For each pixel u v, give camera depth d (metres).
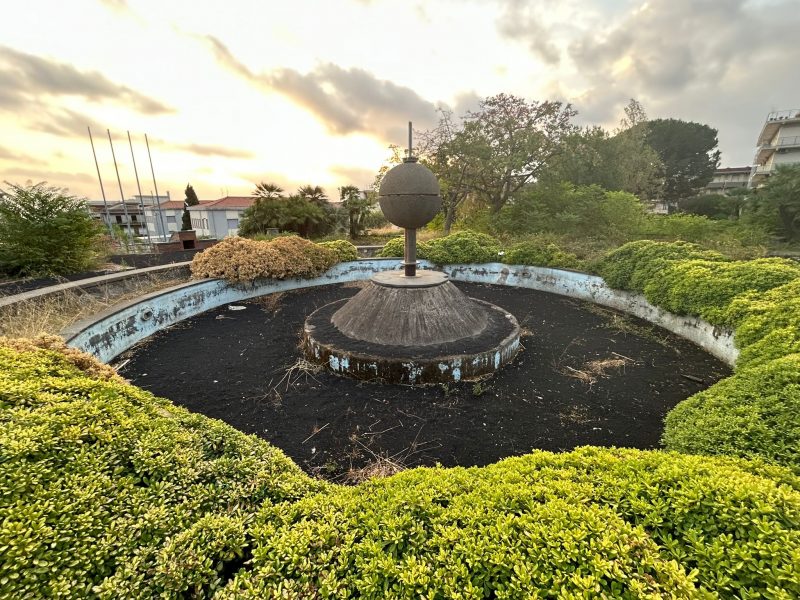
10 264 8.09
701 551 1.40
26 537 1.32
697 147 34.03
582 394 4.69
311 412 4.28
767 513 1.50
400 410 4.32
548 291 10.22
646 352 6.03
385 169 17.77
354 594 1.40
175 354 5.87
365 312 5.77
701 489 1.64
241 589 1.38
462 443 3.76
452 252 11.51
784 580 1.25
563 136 15.05
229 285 8.82
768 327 4.60
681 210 24.12
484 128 15.36
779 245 13.96
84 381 2.48
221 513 1.74
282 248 9.86
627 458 2.08
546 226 13.81
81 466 1.71
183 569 1.40
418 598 1.32
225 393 4.69
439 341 5.42
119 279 7.80
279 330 7.04
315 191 20.72
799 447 2.33
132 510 1.62
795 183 14.60
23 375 2.44
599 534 1.48
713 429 2.73
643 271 7.71
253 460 2.18
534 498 1.77
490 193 16.55
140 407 2.43
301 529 1.63
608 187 17.77
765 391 2.94
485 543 1.48
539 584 1.32
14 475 1.53
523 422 4.11
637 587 1.25
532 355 5.88
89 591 1.29
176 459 1.97
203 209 32.16
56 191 8.80
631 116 21.45
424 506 1.75
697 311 6.10
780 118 30.33
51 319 5.19
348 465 3.45
